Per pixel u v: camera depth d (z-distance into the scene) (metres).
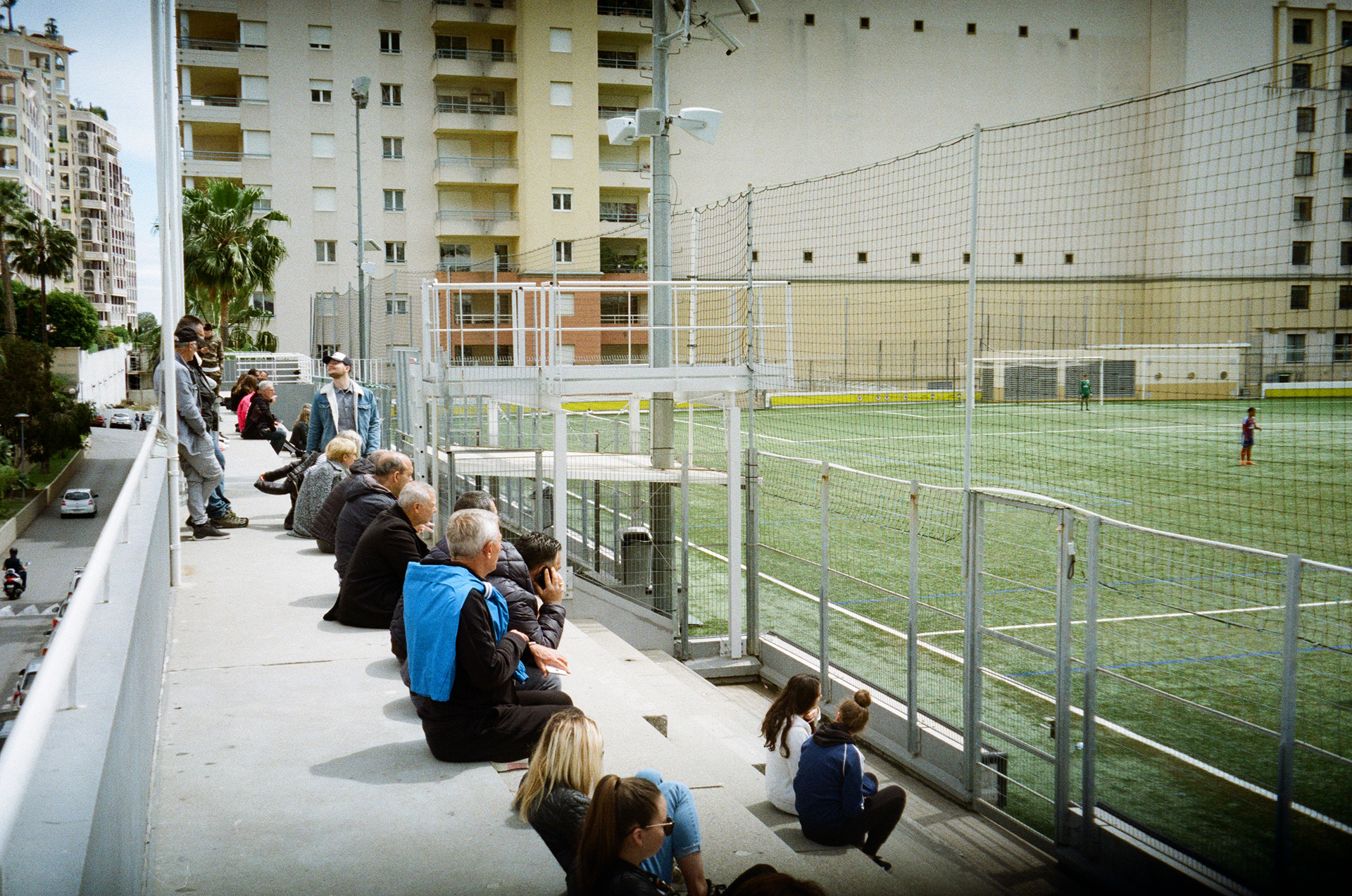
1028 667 9.62
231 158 46.91
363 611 6.77
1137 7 48.03
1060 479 24.31
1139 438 33.84
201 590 7.81
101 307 169.88
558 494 10.27
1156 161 30.23
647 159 48.88
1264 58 36.62
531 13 46.72
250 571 8.48
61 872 1.75
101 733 2.36
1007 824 6.43
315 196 47.00
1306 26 36.25
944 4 50.19
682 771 4.88
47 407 52.12
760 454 10.25
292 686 5.64
